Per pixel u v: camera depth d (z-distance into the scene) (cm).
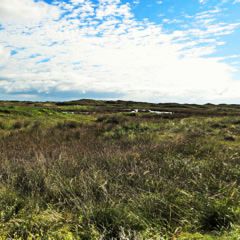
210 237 489
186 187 686
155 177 735
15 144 1327
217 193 643
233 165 879
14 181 717
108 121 2447
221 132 1762
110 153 1015
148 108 7125
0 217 527
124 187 675
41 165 817
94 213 535
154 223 522
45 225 508
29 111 2761
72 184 671
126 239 461
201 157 1059
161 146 1162
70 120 2506
